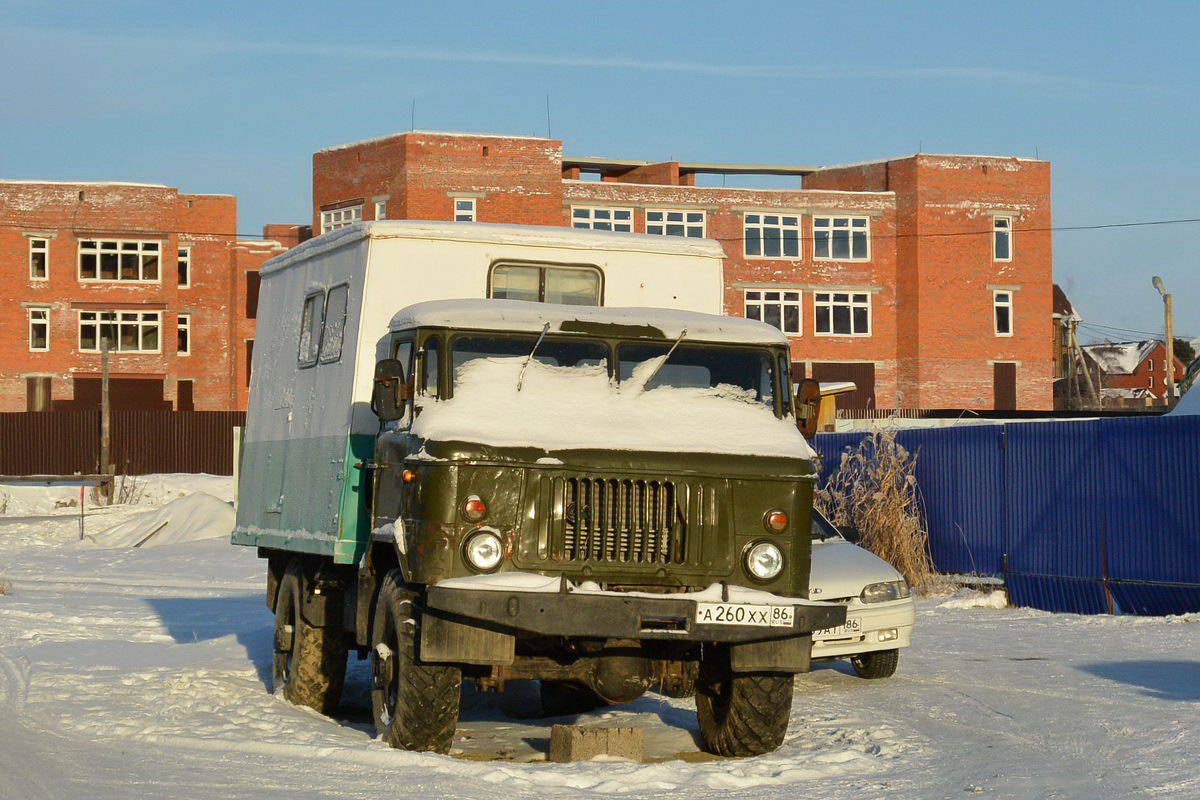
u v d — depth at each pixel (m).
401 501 9.89
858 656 14.34
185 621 21.42
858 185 76.06
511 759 10.35
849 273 73.31
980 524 22.42
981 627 18.61
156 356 67.19
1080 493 20.50
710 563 9.67
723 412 10.23
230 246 73.31
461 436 9.46
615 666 10.31
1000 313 73.62
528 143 66.31
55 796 8.62
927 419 57.81
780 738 10.30
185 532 41.03
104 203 66.94
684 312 10.81
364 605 11.33
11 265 66.06
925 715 11.95
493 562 9.36
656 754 10.54
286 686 13.30
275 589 14.77
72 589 27.77
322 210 69.00
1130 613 19.67
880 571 14.25
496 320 10.24
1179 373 127.88
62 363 66.50
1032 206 73.81
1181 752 9.96
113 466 56.06
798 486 9.90
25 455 59.16
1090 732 10.91
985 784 9.08
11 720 11.80
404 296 11.85
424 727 9.88
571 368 10.24
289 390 13.59
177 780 9.16
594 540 9.52
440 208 65.44
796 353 72.56
